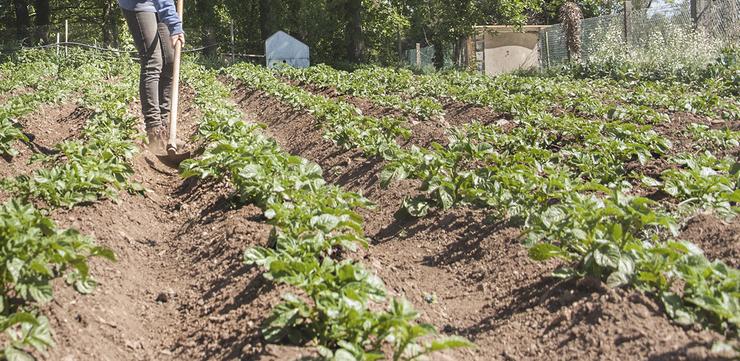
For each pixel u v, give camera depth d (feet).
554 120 34.88
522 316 15.66
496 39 124.98
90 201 22.06
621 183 24.32
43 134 35.68
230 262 18.48
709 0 71.97
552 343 14.26
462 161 28.32
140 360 14.93
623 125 30.58
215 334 15.12
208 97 49.37
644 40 76.84
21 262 13.76
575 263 16.63
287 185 21.70
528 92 53.06
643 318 13.69
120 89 47.03
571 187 20.71
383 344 13.35
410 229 22.81
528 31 123.75
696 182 21.53
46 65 77.56
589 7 145.59
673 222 15.97
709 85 53.36
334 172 30.83
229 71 83.15
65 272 16.15
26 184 21.36
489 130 31.50
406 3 123.65
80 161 23.48
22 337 13.08
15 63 83.82
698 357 11.97
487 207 22.49
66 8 147.02
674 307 13.71
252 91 63.16
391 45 155.94
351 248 17.35
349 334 13.09
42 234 15.19
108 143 26.84
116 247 19.97
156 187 27.45
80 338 14.37
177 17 30.14
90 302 15.87
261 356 13.35
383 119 34.86
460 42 127.34
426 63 140.26
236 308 15.99
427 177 23.81
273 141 27.45
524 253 18.78
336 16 131.34
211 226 21.62
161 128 31.35
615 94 49.78
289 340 13.76
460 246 20.81
